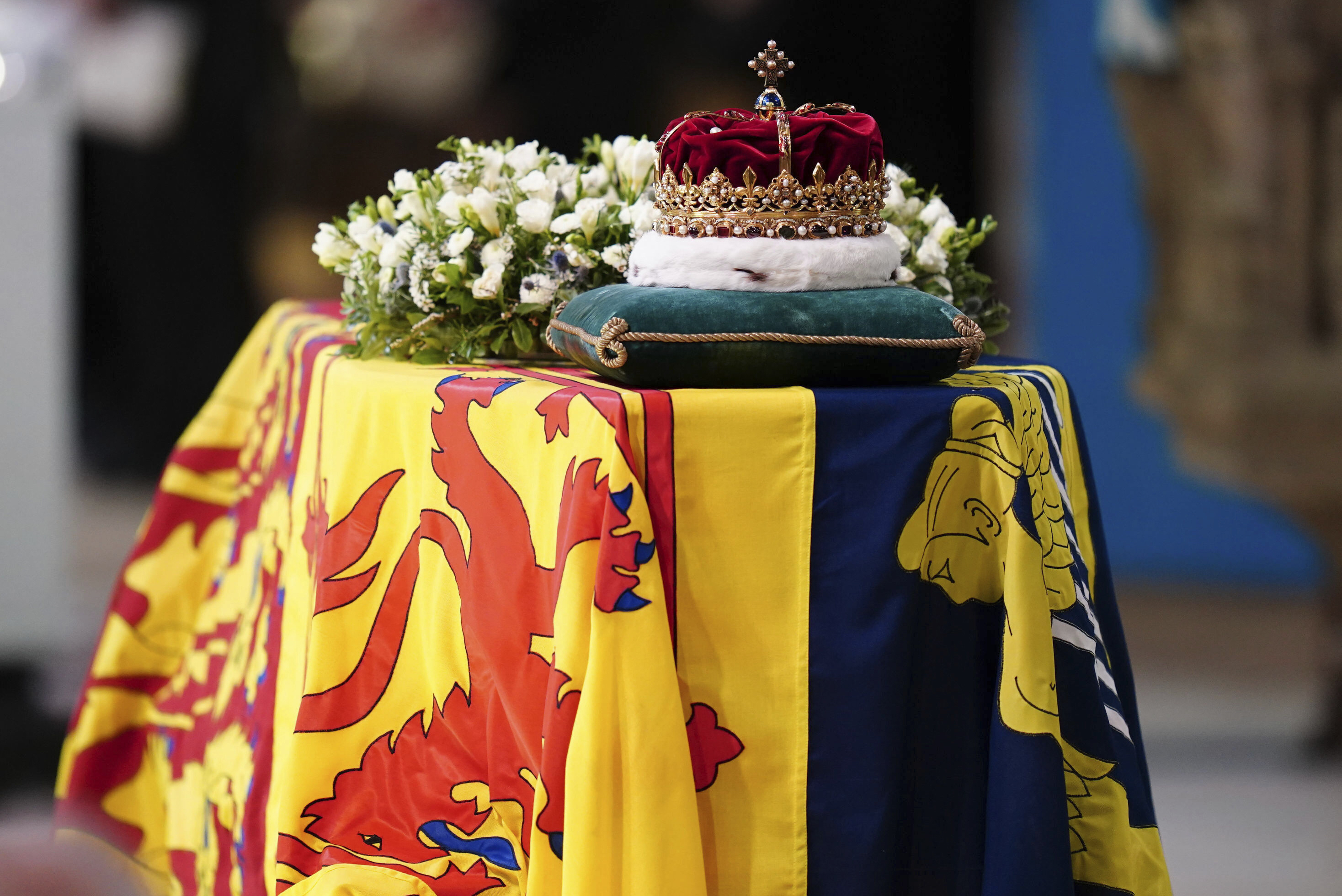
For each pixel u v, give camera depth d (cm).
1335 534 841
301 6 1358
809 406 307
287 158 1395
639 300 315
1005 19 1278
